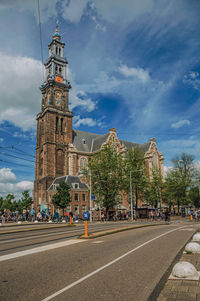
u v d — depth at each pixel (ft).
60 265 24.59
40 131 242.99
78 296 16.24
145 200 196.24
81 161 238.27
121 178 159.84
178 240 43.73
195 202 241.55
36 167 239.91
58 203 157.58
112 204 153.79
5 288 17.94
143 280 19.56
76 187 195.62
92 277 20.45
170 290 16.96
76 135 258.16
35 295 16.48
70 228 74.95
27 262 26.02
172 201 209.77
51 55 255.29
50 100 237.86
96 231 62.18
